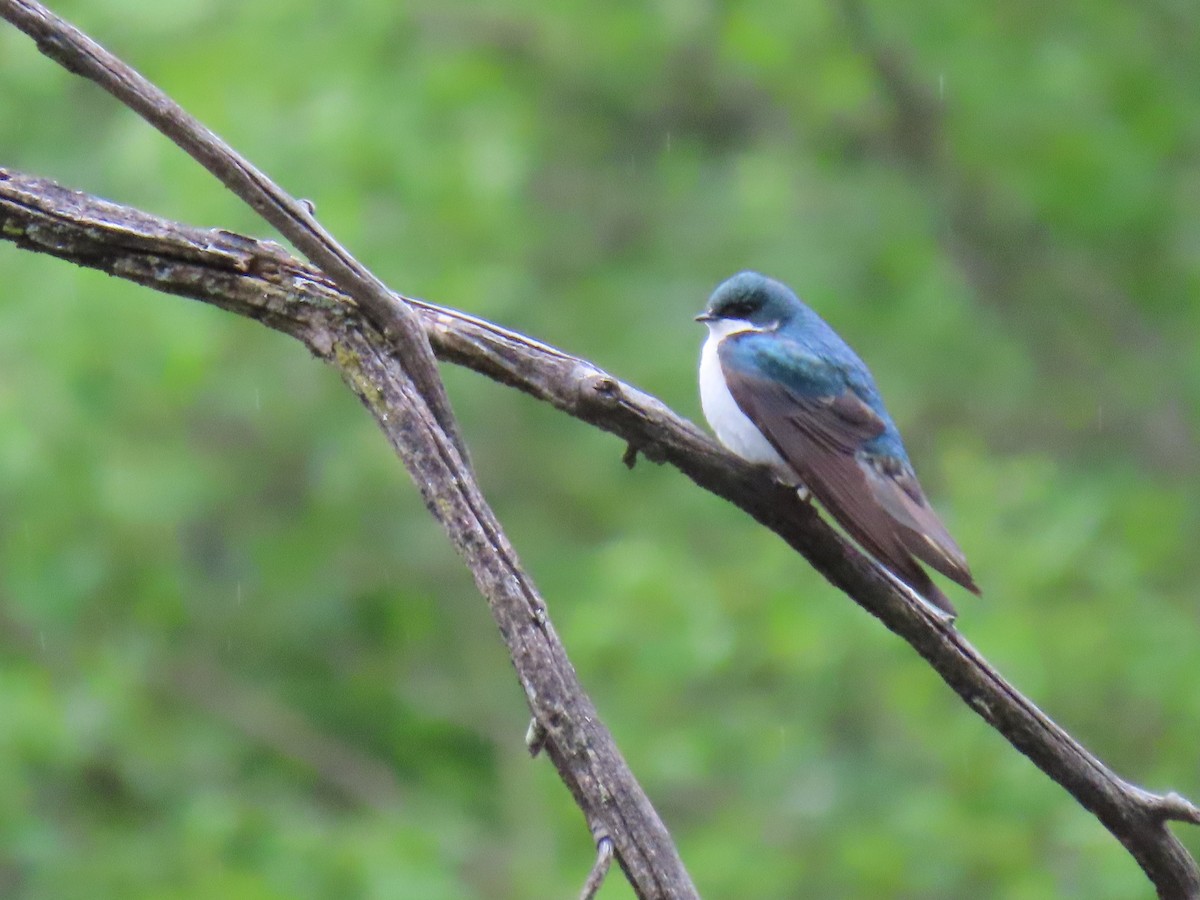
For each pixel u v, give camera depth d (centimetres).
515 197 1537
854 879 1196
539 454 1628
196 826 1280
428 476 480
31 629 1423
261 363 1510
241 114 1359
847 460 680
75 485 1345
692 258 1692
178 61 1392
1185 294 1634
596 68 1747
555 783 1305
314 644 1582
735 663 1333
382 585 1582
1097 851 1125
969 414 1628
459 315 548
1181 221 1622
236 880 1209
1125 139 1568
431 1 1588
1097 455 1611
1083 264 1698
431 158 1412
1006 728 539
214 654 1560
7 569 1370
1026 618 1177
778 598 1280
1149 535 1331
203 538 1588
